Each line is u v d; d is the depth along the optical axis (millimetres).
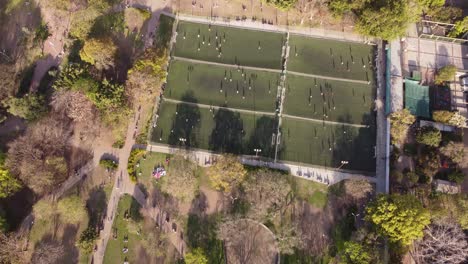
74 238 103750
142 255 102188
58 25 122812
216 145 112438
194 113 115375
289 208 106000
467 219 95250
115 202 106688
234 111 115688
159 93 115562
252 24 124750
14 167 100500
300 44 122750
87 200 106938
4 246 95375
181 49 122000
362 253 91750
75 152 110688
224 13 125812
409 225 89938
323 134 113625
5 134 113438
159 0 125750
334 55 121688
